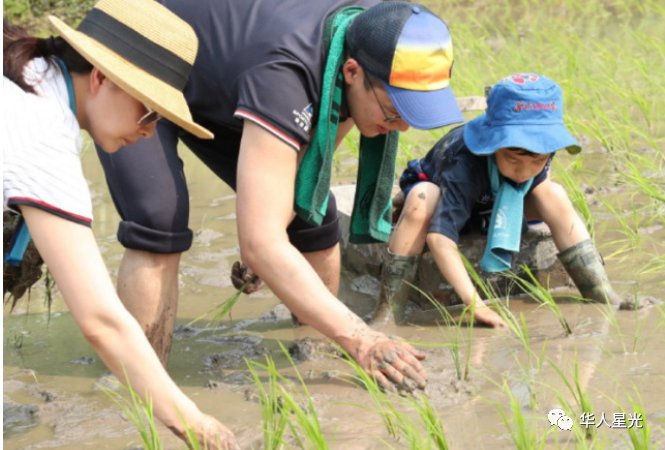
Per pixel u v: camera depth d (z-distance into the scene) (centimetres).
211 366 363
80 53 245
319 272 395
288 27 319
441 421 286
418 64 309
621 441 272
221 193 618
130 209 335
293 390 331
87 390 346
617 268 436
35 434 310
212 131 354
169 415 255
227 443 255
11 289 341
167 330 350
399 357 321
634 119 705
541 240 427
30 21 1201
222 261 490
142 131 260
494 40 1079
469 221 432
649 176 555
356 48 316
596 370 327
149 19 253
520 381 323
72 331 411
